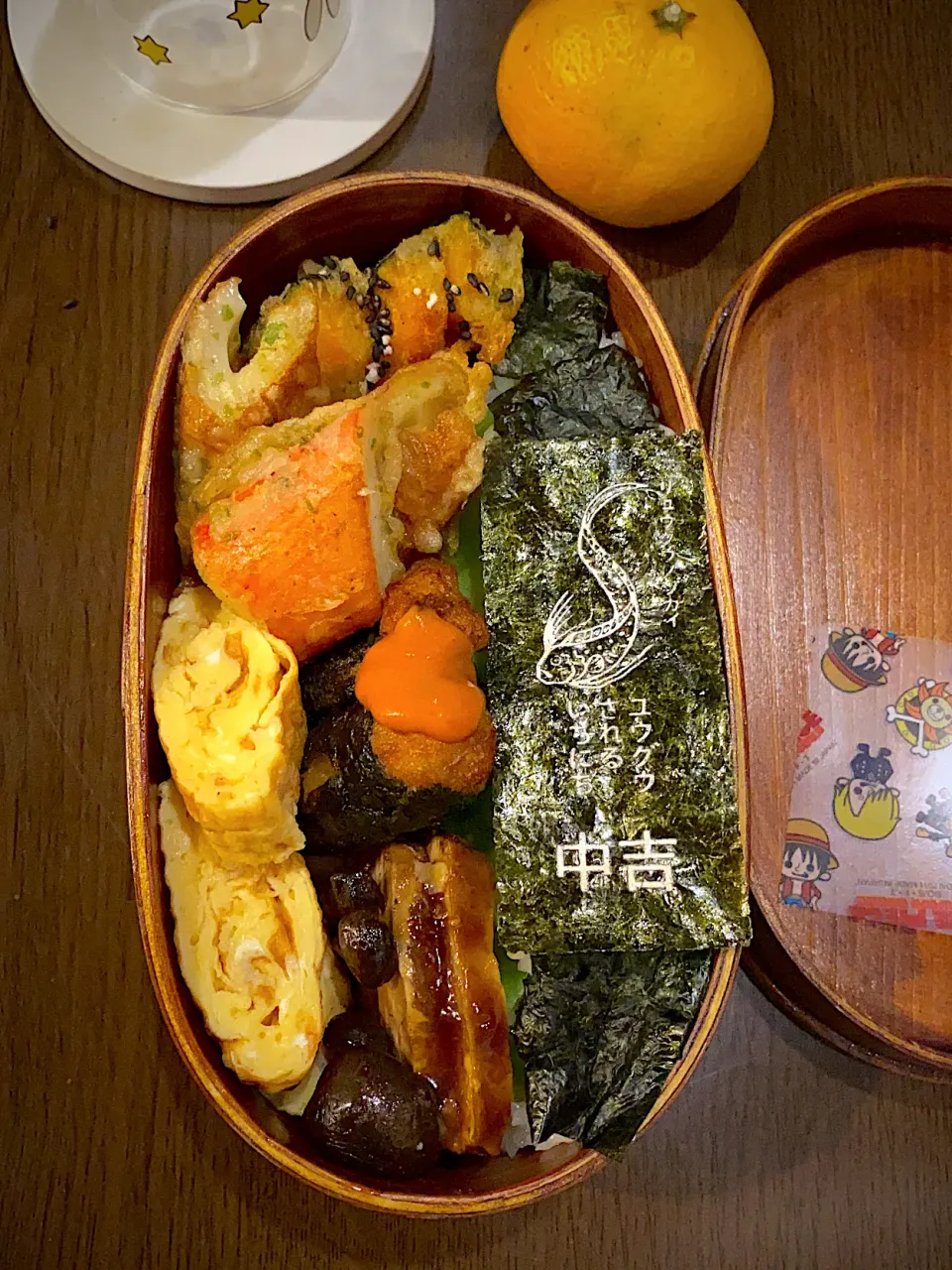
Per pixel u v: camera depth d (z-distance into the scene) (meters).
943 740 0.22
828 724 0.22
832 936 0.21
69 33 0.22
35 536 0.22
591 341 0.21
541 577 0.19
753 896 0.20
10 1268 0.20
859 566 0.22
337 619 0.18
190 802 0.17
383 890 0.18
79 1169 0.20
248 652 0.17
